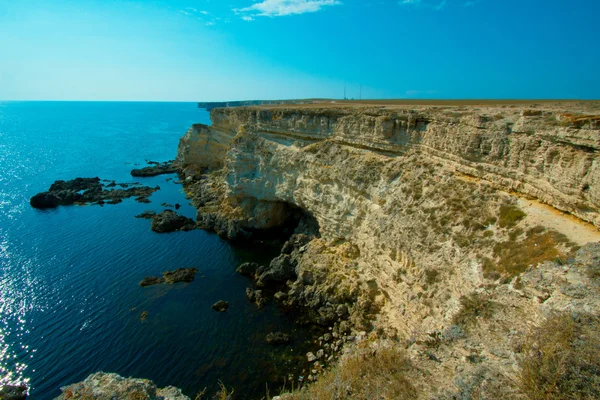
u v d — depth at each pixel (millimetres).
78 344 27359
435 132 28797
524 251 17781
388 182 31094
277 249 44406
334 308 30594
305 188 41375
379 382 13234
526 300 14867
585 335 11242
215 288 35250
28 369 24906
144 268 39219
